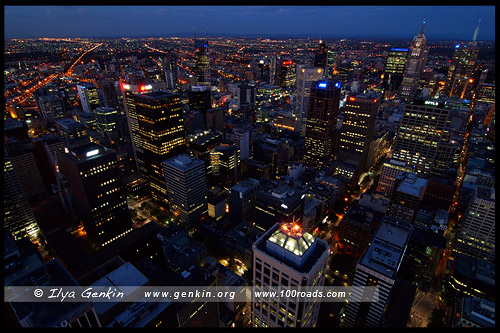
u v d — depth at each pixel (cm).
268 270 10406
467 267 19462
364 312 17012
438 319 18162
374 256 16462
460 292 19050
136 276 14512
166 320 13612
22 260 16300
